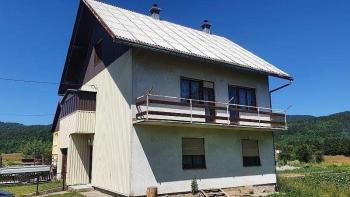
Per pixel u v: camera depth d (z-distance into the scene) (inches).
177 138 644.7
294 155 3053.6
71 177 745.6
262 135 800.3
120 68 652.7
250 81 798.5
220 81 737.6
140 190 577.9
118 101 646.5
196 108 657.0
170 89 650.2
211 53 721.6
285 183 846.5
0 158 1138.0
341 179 1229.1
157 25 818.8
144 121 570.9
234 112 749.3
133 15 829.2
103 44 759.1
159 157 612.1
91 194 650.2
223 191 674.8
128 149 589.0
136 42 570.9
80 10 791.7
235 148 738.8
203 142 689.6
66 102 848.3
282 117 789.9
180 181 630.5
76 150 765.3
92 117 753.0
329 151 3988.7
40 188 735.1
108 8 797.9
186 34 852.0
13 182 845.2
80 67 912.9
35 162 1263.5
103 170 676.7
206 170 674.8
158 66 642.8
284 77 797.2
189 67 689.6
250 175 750.5
